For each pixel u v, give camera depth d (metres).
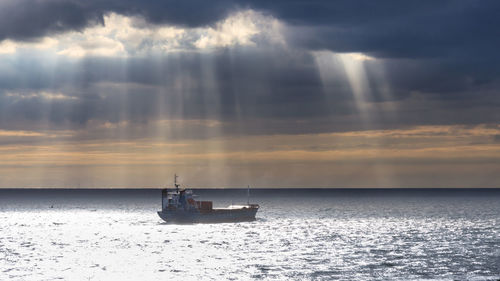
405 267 88.19
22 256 104.00
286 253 104.69
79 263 94.81
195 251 108.56
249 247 114.12
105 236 140.25
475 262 92.88
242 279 79.31
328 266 89.50
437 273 83.25
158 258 99.62
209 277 81.00
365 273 83.31
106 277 82.06
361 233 143.62
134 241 127.62
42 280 80.25
